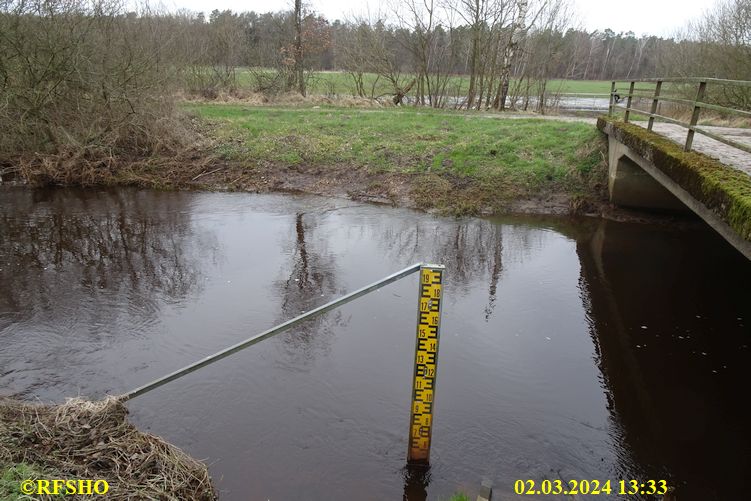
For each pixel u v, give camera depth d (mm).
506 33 24812
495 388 5805
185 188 14039
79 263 9102
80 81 14625
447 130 16703
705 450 4980
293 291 8086
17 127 14195
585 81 52906
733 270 9367
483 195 12961
